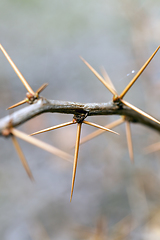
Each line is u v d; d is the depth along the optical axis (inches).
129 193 12.3
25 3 29.9
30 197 13.3
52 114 17.2
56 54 22.4
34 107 5.7
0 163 15.0
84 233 10.8
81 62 21.0
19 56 22.7
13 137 6.4
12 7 29.5
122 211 11.8
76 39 23.5
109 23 23.7
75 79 19.7
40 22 26.5
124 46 20.6
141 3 18.0
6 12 28.7
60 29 25.1
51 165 14.7
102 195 12.8
